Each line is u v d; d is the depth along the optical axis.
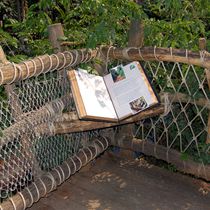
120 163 3.09
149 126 2.93
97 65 2.79
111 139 3.05
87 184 2.83
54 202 2.64
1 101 2.29
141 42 2.58
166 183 2.82
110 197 2.69
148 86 2.48
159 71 2.71
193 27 2.80
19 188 2.43
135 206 2.59
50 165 2.65
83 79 2.49
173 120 2.68
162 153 2.79
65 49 2.64
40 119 2.33
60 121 2.46
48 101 2.48
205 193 2.70
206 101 2.46
